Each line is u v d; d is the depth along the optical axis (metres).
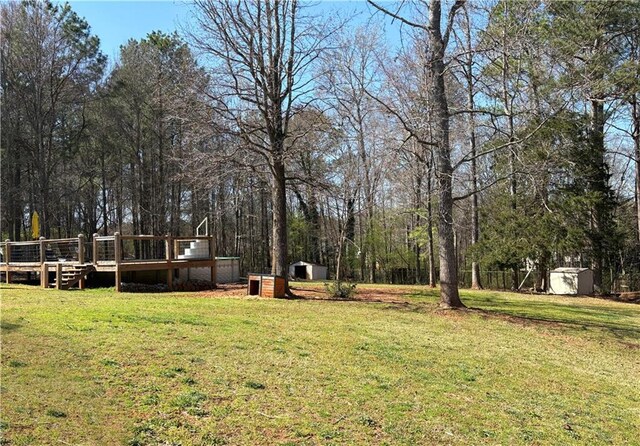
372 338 8.73
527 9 12.87
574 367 8.35
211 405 4.77
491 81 19.20
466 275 28.84
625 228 25.25
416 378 6.53
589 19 18.88
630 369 8.75
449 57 12.67
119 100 29.52
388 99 18.00
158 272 17.06
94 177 34.28
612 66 19.41
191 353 6.41
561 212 19.72
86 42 28.42
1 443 3.59
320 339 8.23
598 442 5.16
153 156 31.20
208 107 13.45
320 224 35.06
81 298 11.39
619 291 24.58
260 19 13.73
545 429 5.29
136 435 4.00
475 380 6.82
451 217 13.35
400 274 33.31
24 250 17.33
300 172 16.30
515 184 20.42
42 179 27.52
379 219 32.75
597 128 21.28
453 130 16.89
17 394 4.46
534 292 21.83
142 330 7.45
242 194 27.80
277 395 5.26
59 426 3.96
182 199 34.03
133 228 34.34
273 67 13.91
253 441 4.15
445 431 4.86
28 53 26.59
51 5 27.31
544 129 17.89
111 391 4.82
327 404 5.16
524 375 7.42
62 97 29.00
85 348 6.10
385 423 4.85
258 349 7.06
